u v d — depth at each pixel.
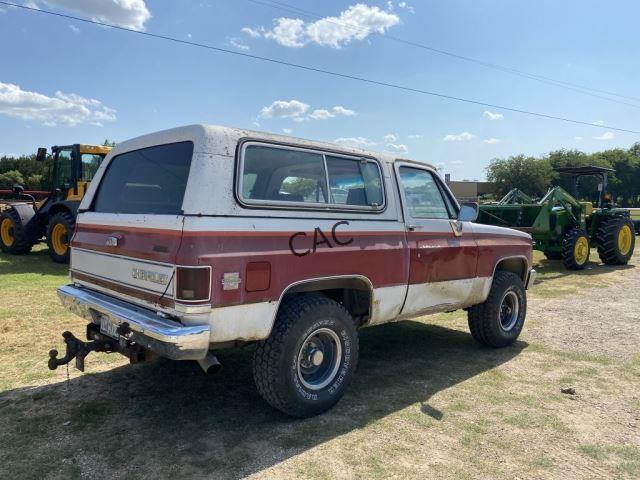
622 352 5.54
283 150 3.70
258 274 3.32
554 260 13.61
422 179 4.84
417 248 4.50
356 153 4.22
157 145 3.71
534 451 3.36
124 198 3.95
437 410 3.96
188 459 3.16
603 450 3.39
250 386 4.34
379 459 3.20
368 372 4.82
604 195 13.80
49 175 13.33
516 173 73.38
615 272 11.64
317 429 3.58
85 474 2.98
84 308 3.89
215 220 3.18
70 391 4.18
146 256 3.35
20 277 9.45
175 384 4.36
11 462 3.10
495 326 5.48
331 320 3.76
